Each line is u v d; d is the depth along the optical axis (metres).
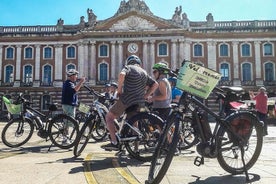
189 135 8.16
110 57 44.78
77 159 6.69
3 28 47.38
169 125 4.62
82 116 10.23
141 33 44.44
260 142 5.47
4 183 4.49
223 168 5.23
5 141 8.75
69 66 45.78
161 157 4.52
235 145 5.25
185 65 4.90
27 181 4.61
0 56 46.88
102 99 8.11
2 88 45.97
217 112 5.53
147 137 6.41
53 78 46.00
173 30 43.88
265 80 44.12
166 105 7.96
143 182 4.72
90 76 44.44
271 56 44.44
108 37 44.91
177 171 5.54
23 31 47.06
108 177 4.99
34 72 46.28
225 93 5.60
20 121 9.02
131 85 6.29
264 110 14.04
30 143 9.70
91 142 10.36
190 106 5.18
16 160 6.41
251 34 44.69
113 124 6.33
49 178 4.81
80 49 45.34
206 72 4.86
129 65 6.44
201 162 5.38
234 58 44.62
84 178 4.86
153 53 44.25
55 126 8.44
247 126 5.37
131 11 44.50
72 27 47.06
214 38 44.97
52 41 46.44
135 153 6.45
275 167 5.95
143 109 6.41
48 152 7.78
